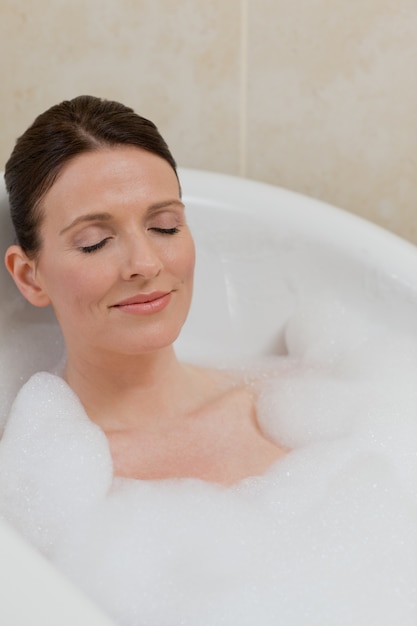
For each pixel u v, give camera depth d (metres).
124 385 1.16
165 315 1.08
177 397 1.20
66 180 1.05
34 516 1.03
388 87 1.42
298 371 1.31
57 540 1.01
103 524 1.02
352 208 1.53
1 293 1.21
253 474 1.13
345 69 1.43
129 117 1.09
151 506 1.04
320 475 1.11
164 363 1.17
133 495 1.06
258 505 1.07
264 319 1.39
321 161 1.51
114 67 1.51
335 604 0.94
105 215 1.04
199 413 1.21
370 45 1.40
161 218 1.08
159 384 1.18
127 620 0.93
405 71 1.41
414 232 1.53
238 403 1.23
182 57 1.48
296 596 0.95
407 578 0.97
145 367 1.15
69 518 1.03
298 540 1.02
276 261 1.36
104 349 1.11
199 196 1.36
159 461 1.14
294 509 1.07
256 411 1.23
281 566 0.98
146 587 0.95
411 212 1.51
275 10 1.42
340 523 1.03
